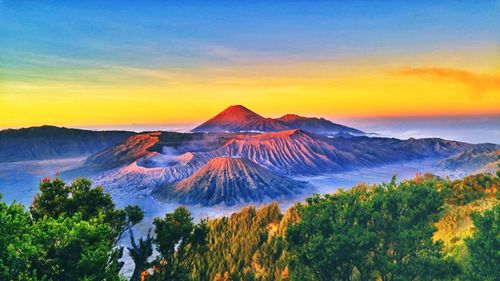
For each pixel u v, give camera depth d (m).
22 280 10.82
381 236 20.47
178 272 19.52
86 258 12.05
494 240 16.80
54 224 12.82
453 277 18.22
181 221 19.86
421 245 19.52
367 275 19.66
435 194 21.16
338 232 19.41
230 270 34.94
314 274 19.59
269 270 32.78
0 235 10.94
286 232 21.47
